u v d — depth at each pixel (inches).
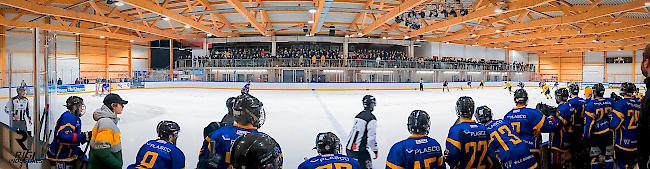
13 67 722.2
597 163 167.2
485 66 1326.3
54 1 633.6
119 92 877.8
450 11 649.0
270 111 486.9
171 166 97.9
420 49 1408.7
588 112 169.6
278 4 780.0
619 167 157.9
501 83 1295.5
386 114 458.3
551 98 781.3
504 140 112.3
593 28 832.3
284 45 1302.9
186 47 1330.0
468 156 105.3
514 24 805.2
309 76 1111.0
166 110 500.7
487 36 1230.9
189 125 366.6
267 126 359.9
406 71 1188.5
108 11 794.8
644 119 62.4
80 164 146.2
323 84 985.5
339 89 993.5
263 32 961.5
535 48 1464.1
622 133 156.7
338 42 1255.5
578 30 874.8
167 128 101.4
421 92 936.9
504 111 522.9
